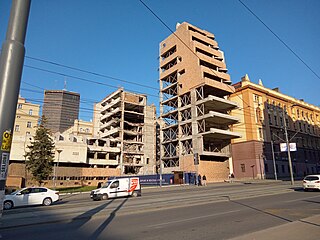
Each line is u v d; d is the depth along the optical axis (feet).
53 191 64.64
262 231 23.58
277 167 182.39
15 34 11.55
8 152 10.54
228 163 175.32
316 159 230.27
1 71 11.00
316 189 69.51
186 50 183.73
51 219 35.35
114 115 237.45
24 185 134.82
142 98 243.40
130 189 76.23
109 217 36.35
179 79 186.29
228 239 22.30
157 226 28.99
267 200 51.08
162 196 70.54
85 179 177.06
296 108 223.71
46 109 431.02
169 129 190.70
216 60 183.62
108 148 204.95
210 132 156.97
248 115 178.29
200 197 61.93
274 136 188.85
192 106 171.73
